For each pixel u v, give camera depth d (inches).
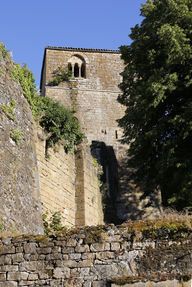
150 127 794.8
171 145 706.8
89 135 1565.0
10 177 470.9
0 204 426.6
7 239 373.4
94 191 825.5
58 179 693.3
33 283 350.9
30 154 566.3
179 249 351.6
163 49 753.6
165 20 789.9
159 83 716.7
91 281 345.4
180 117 693.3
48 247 363.6
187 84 711.7
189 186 652.7
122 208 1328.7
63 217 690.8
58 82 1611.7
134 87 835.4
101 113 1606.8
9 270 357.7
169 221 366.0
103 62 1695.4
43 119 665.0
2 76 512.4
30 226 487.8
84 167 789.9
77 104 1606.8
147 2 821.2
